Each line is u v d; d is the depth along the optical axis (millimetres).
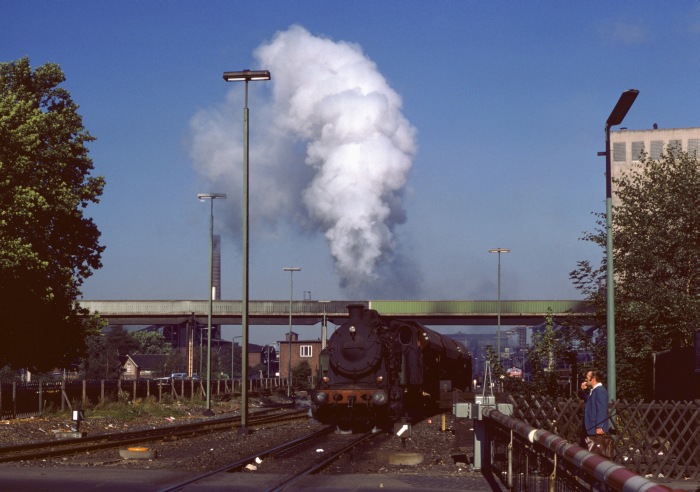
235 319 101875
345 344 30875
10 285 36094
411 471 16141
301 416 39000
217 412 44656
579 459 7086
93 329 43844
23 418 31500
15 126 38156
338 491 13141
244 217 27469
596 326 28734
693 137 107188
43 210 37000
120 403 39750
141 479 14375
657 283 28703
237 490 13172
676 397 21906
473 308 95000
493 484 13953
